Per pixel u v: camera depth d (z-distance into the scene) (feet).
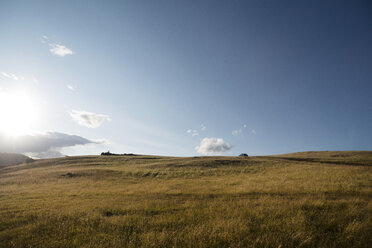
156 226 22.94
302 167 99.25
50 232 22.13
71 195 51.60
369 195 38.52
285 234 18.65
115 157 213.66
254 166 118.93
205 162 140.46
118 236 19.83
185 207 32.30
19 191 61.26
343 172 71.26
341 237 18.08
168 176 95.86
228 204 32.65
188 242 17.79
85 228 22.88
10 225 25.94
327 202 30.50
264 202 32.94
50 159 213.87
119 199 43.04
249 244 16.85
